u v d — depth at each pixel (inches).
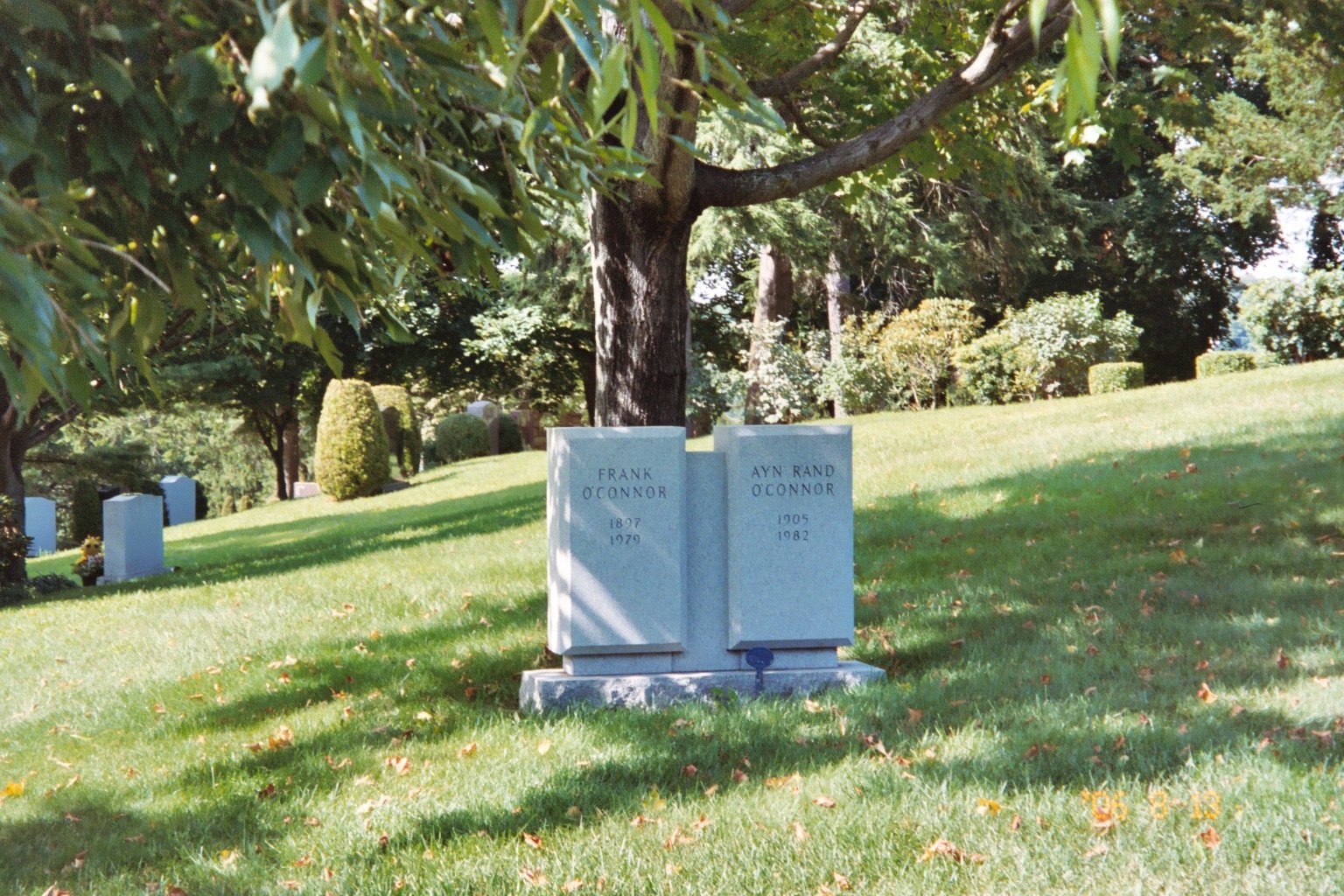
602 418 297.6
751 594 268.8
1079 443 574.9
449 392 1576.0
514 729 242.5
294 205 106.1
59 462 884.6
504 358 1315.2
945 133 382.0
